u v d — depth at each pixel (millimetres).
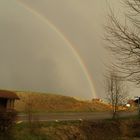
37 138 29875
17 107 65250
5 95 45000
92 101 103125
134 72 8781
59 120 41188
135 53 8719
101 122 41344
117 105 53688
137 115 57250
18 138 27312
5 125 25922
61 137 33031
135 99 68125
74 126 37375
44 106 83375
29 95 91500
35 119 36594
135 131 43469
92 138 37406
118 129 42531
